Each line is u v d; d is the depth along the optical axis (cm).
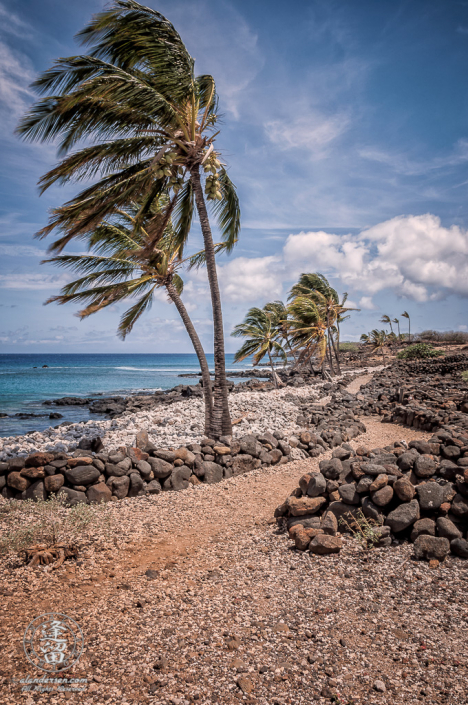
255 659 266
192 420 1382
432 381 2177
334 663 261
